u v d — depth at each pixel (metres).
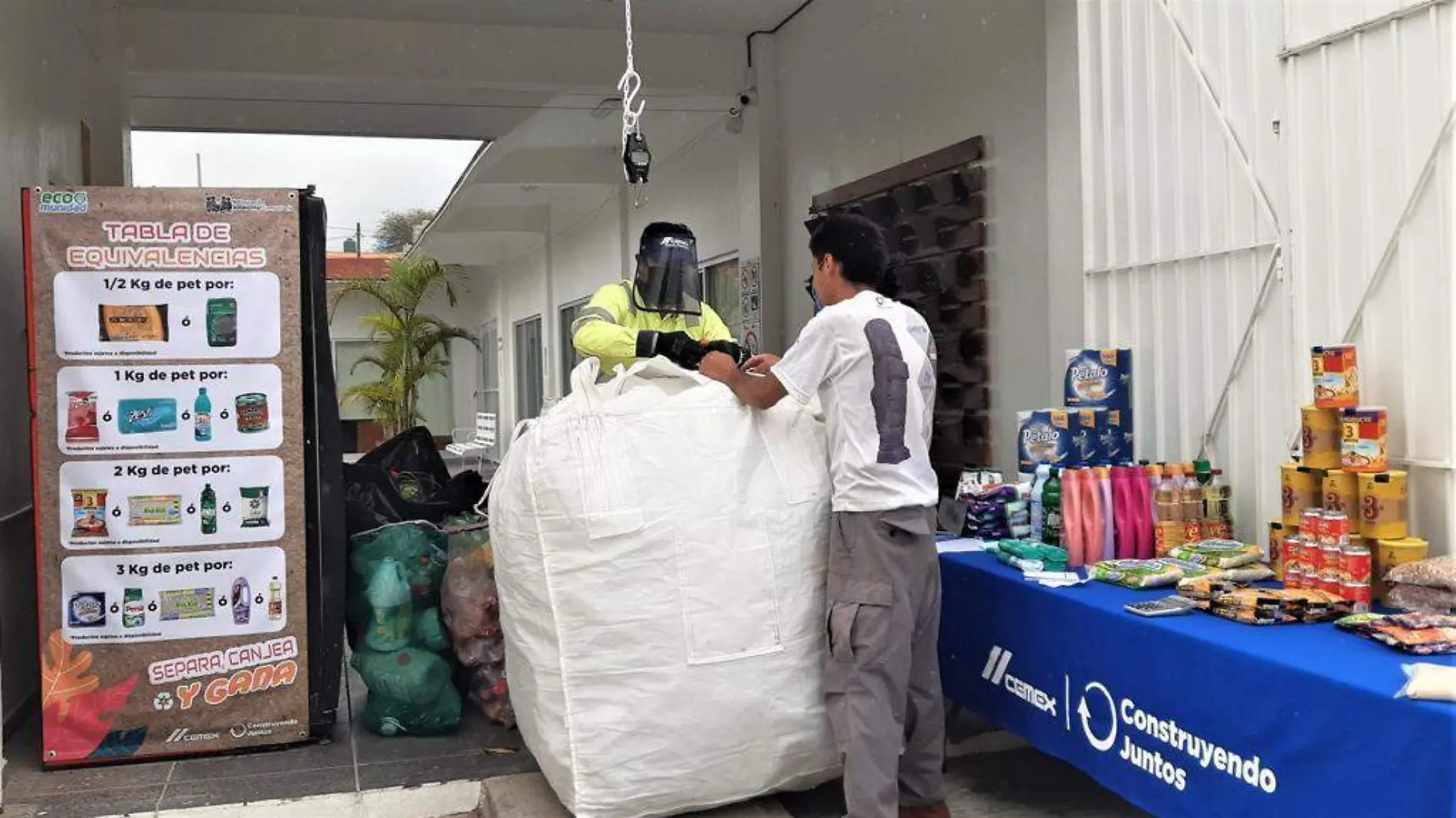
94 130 6.82
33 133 5.13
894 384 3.02
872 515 3.01
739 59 8.83
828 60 7.80
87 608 3.86
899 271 6.83
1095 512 3.49
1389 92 3.08
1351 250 3.22
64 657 3.85
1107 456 4.05
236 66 7.99
